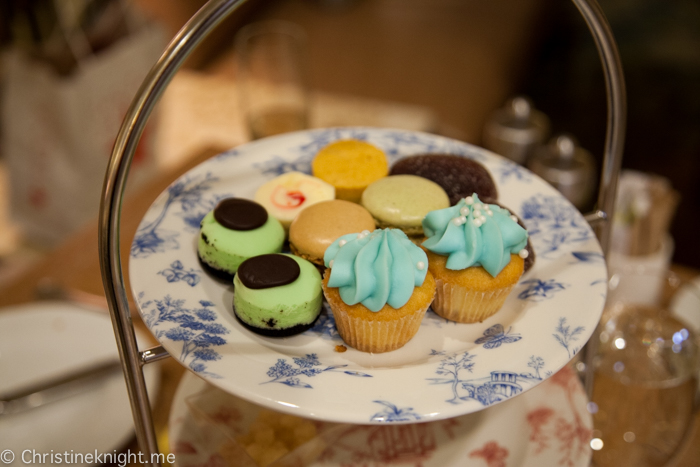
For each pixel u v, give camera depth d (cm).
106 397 41
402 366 32
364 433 36
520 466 35
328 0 133
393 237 33
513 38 128
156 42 70
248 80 80
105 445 38
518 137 71
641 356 40
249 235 35
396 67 112
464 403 28
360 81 106
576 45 133
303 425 35
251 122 68
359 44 120
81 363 42
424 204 38
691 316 41
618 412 39
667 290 43
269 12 130
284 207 38
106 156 68
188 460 35
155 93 26
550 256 35
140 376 29
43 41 62
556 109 115
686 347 40
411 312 32
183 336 31
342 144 42
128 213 52
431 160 40
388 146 43
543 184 39
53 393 40
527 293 34
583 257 35
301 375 30
